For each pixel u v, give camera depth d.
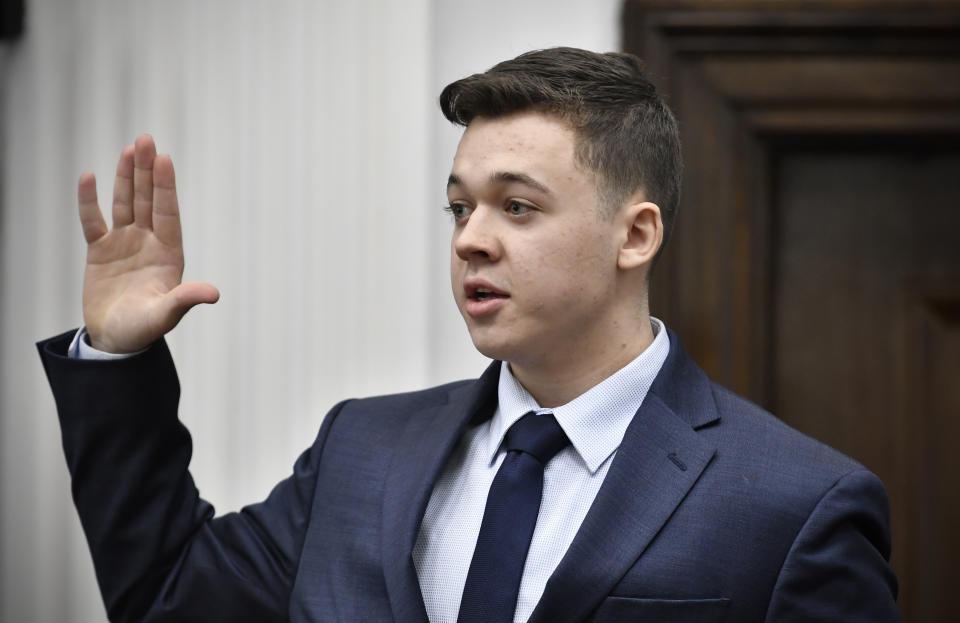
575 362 2.88
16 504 5.41
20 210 5.49
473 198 2.80
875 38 5.47
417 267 5.24
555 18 5.49
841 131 5.51
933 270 5.64
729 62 5.54
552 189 2.73
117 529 3.01
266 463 5.22
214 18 5.36
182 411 5.26
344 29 5.30
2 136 5.53
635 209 2.87
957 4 5.36
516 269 2.73
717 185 5.54
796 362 5.65
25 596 5.37
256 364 5.24
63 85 5.48
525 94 2.79
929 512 5.57
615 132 2.84
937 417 5.60
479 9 5.50
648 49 5.50
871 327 5.65
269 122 5.29
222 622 3.06
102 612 5.35
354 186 5.25
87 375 2.96
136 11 5.42
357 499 3.05
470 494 2.94
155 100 5.36
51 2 5.51
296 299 5.24
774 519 2.66
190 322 5.27
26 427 5.43
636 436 2.81
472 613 2.69
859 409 5.63
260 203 5.27
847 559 2.64
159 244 3.06
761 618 2.60
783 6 5.43
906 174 5.68
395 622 2.73
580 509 2.79
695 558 2.63
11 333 5.48
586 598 2.60
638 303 2.96
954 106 5.45
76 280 5.44
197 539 3.14
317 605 2.92
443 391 3.37
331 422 3.31
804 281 5.68
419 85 5.28
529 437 2.89
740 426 2.87
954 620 5.51
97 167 5.41
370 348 5.22
